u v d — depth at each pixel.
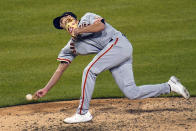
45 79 30.17
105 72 32.28
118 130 19.22
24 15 42.78
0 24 41.03
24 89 28.47
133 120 20.88
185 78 29.52
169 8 44.41
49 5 44.94
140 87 19.86
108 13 43.12
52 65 32.84
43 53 35.16
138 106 24.03
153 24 40.72
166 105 24.00
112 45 19.03
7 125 21.02
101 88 28.66
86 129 19.56
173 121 20.39
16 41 37.72
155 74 30.58
